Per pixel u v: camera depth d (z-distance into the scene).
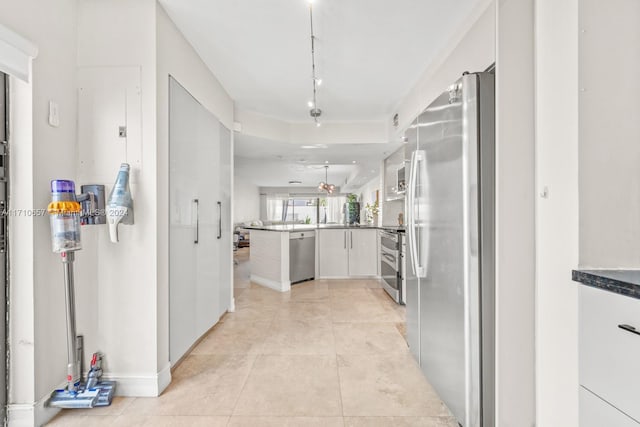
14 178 1.48
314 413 1.57
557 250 1.09
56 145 1.63
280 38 2.26
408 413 1.57
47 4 1.58
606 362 0.91
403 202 4.84
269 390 1.78
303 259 4.70
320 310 3.30
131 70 1.78
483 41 1.83
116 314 1.77
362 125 4.36
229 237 3.24
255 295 3.94
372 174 7.58
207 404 1.65
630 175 1.03
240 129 3.66
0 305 1.45
